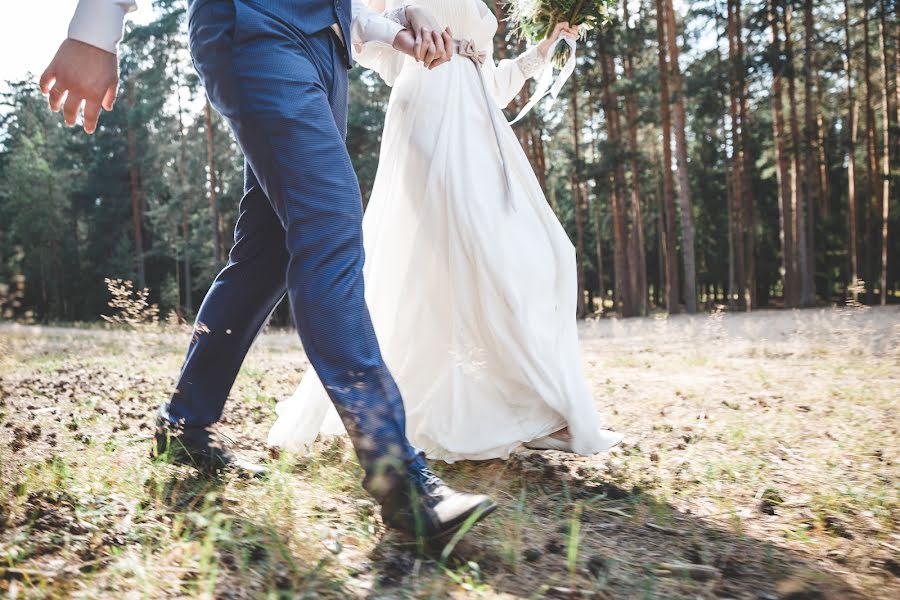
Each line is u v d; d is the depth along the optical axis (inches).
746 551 69.7
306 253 71.2
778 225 1626.5
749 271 1206.3
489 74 116.5
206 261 1509.6
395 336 101.6
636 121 1083.9
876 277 1432.1
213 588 54.0
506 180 98.8
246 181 88.1
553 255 99.7
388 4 107.9
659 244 1708.9
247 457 99.0
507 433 95.4
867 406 160.6
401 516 64.8
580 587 59.1
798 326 489.4
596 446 96.2
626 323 777.6
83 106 76.7
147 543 63.0
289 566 59.9
